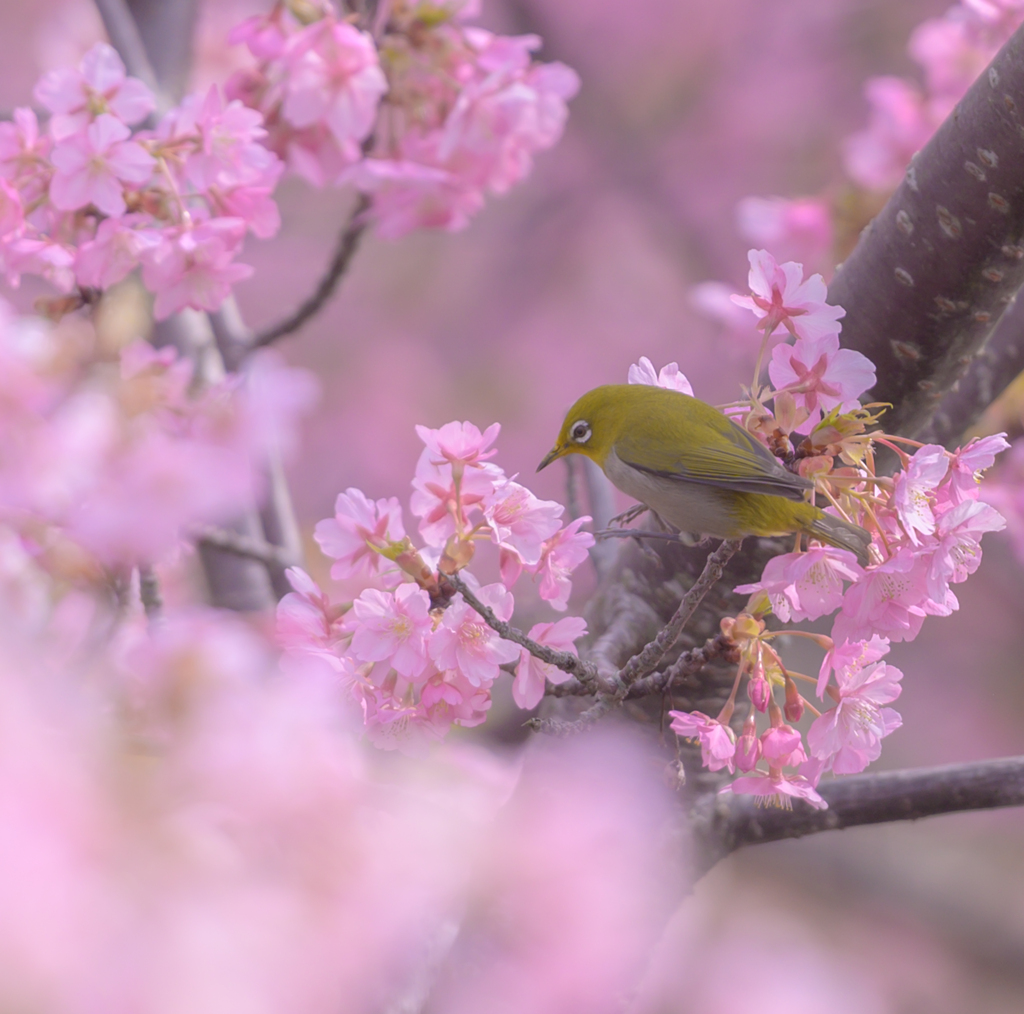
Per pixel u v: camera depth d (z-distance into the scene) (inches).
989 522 158.9
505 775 162.2
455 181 167.8
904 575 159.2
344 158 168.2
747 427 160.1
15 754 152.7
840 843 345.4
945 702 362.3
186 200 163.5
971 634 369.1
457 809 155.2
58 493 155.5
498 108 167.2
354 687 159.0
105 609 157.2
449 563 159.5
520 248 403.2
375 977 154.2
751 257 160.1
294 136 167.9
